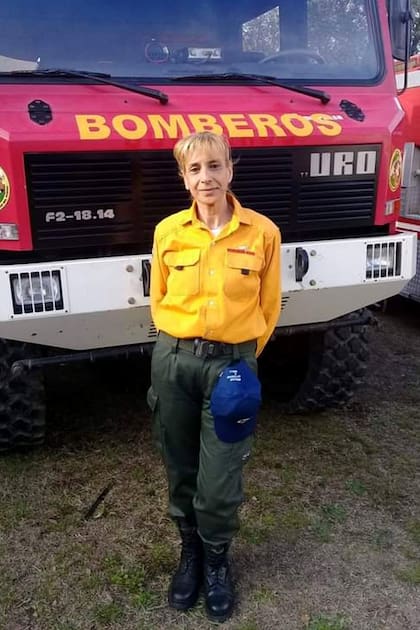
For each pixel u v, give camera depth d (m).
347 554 2.88
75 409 4.29
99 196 2.99
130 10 3.34
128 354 3.28
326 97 3.39
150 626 2.51
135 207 3.06
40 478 3.48
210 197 2.25
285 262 3.21
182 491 2.58
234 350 2.36
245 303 2.35
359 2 3.71
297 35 3.62
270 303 2.47
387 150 3.41
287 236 3.33
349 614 2.55
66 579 2.75
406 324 6.18
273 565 2.81
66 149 2.88
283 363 4.49
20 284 2.85
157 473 3.54
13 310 2.86
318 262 3.25
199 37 3.44
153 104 3.13
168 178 3.07
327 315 3.57
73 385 4.67
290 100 3.37
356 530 3.04
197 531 2.63
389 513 3.17
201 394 2.41
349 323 3.67
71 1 3.26
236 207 2.33
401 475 3.51
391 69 3.67
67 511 3.21
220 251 2.31
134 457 3.70
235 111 3.21
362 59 3.66
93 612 2.57
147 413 4.23
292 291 3.23
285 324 3.54
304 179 3.27
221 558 2.56
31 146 2.83
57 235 2.97
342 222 3.40
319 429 4.02
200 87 3.29
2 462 3.63
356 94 3.53
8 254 2.99
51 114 2.95
